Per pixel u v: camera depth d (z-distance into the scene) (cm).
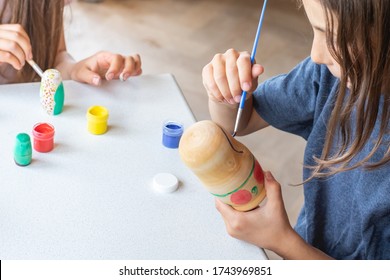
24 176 89
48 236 79
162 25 279
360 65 71
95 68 116
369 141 88
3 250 76
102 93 111
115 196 88
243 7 305
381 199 88
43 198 85
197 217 87
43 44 130
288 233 85
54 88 100
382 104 83
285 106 106
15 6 124
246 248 83
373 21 67
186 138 77
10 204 83
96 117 98
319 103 100
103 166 93
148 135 102
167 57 253
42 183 88
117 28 270
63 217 83
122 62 116
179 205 88
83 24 268
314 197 101
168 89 116
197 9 298
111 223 83
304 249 86
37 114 103
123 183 91
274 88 107
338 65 75
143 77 118
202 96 230
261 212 84
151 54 253
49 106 102
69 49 246
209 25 285
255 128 114
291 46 276
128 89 114
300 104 105
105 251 78
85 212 84
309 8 73
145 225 84
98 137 100
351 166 89
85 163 93
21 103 105
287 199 183
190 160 76
